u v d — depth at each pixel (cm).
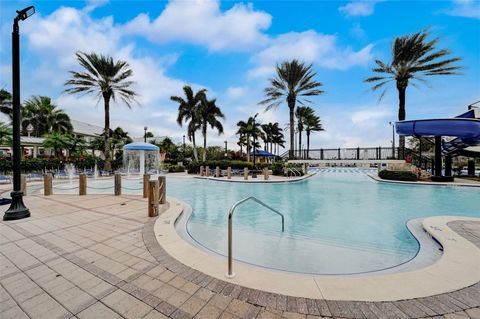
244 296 213
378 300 205
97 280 242
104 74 1856
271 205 815
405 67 1557
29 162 1609
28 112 2714
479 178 1471
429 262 313
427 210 737
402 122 1267
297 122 3491
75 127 3506
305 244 430
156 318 184
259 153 3097
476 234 386
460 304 199
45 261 288
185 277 248
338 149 1822
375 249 406
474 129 1097
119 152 2678
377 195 1006
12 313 190
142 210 583
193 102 2462
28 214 511
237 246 418
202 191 1135
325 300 206
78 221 477
